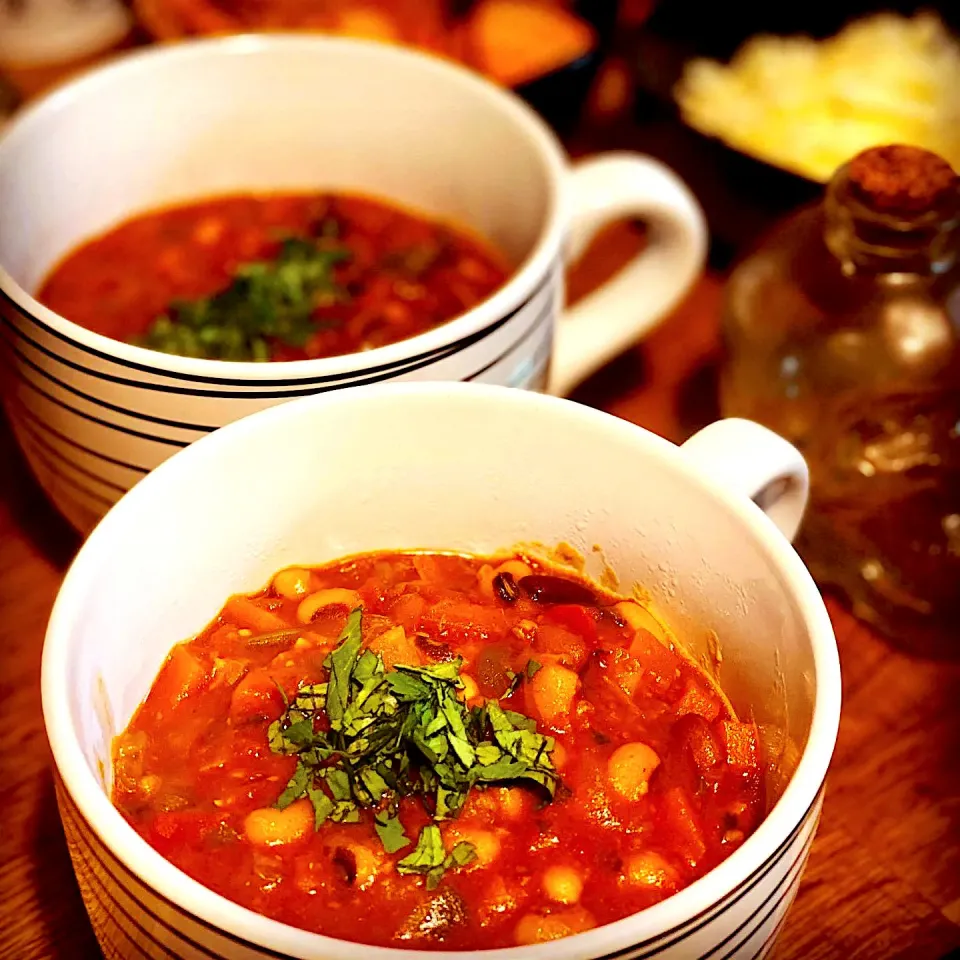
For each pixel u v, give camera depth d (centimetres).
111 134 44
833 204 42
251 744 33
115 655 32
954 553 42
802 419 44
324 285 44
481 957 27
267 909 31
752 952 29
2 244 41
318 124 46
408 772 32
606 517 35
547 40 55
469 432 35
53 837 37
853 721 40
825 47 55
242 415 36
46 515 44
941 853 37
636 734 33
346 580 36
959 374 44
